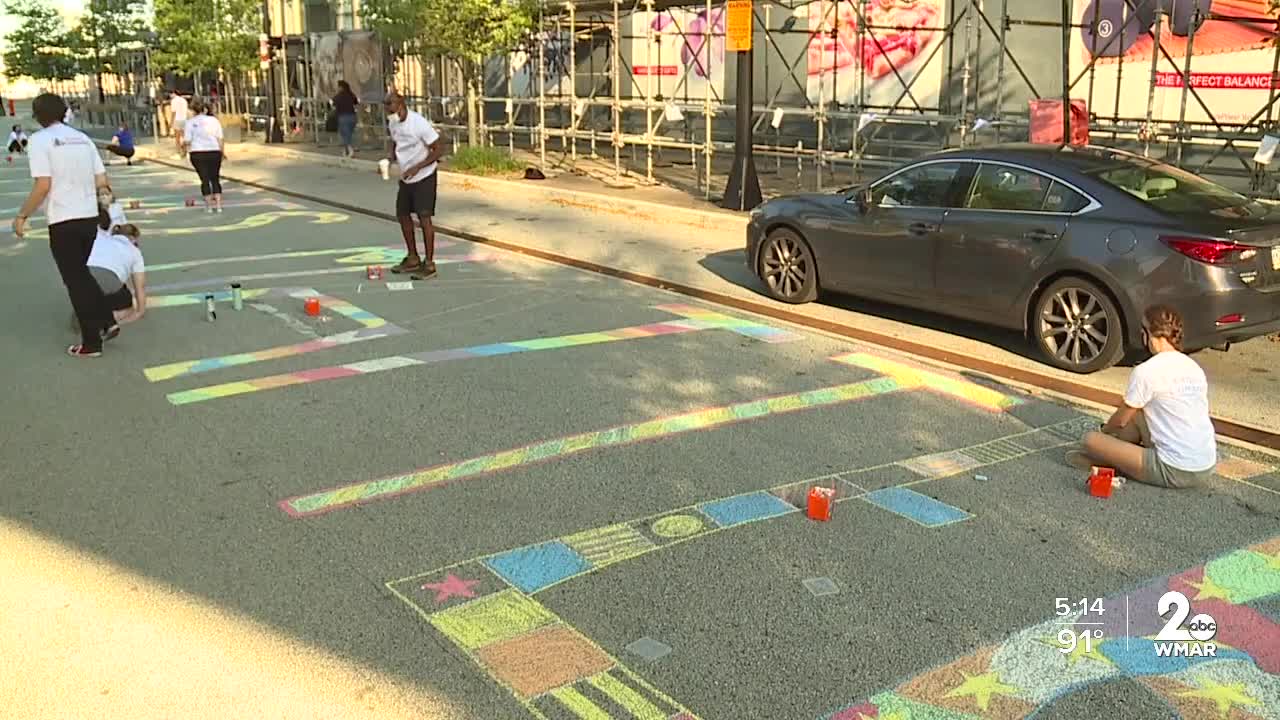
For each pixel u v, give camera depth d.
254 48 31.89
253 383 7.07
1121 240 7.06
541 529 4.81
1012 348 8.07
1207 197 7.38
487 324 8.84
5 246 12.87
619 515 4.97
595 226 14.61
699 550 4.61
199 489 5.26
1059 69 17.38
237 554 4.55
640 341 8.29
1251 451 5.93
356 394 6.83
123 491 5.23
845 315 9.20
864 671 3.68
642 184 18.42
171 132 33.78
